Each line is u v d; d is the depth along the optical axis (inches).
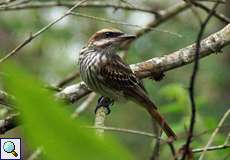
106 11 774.5
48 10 776.3
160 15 559.5
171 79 730.2
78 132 55.2
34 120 54.3
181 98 422.0
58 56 809.5
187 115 412.2
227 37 361.7
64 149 54.9
